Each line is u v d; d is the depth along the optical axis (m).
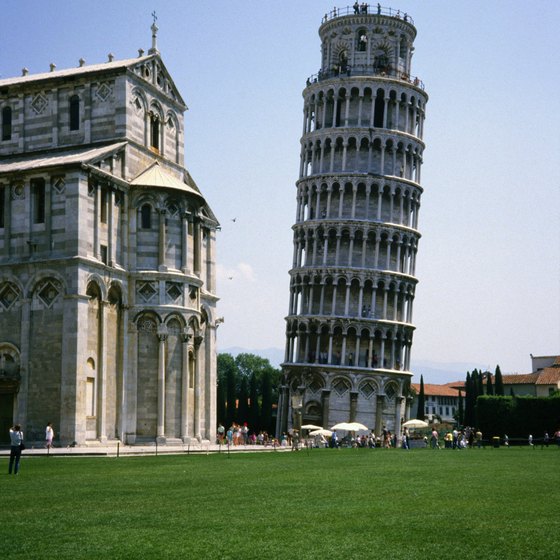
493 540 23.55
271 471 46.03
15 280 69.06
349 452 80.50
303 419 134.00
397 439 128.62
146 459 55.81
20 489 34.34
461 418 185.75
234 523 25.92
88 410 68.69
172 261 75.94
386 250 137.62
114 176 72.88
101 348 70.06
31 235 69.19
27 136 79.88
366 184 137.62
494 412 130.88
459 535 24.23
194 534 24.11
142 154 78.62
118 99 76.62
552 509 29.70
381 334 135.75
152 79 81.12
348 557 21.38
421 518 27.17
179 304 75.56
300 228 141.38
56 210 68.69
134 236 74.88
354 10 143.88
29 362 68.19
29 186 69.62
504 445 125.38
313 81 146.00
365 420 133.12
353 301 136.25
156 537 23.66
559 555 21.81
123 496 32.16
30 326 68.38
